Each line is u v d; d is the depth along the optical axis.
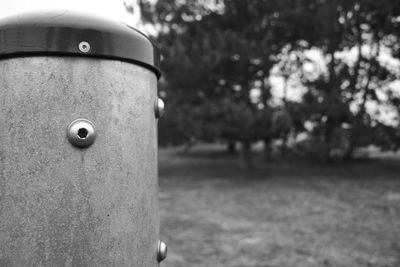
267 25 8.58
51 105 0.91
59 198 0.91
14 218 0.92
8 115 0.93
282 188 7.66
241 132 7.87
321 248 3.83
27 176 0.91
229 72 8.74
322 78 8.82
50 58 0.91
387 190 6.97
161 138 9.29
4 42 0.92
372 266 3.29
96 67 0.94
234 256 3.64
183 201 6.72
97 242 0.93
